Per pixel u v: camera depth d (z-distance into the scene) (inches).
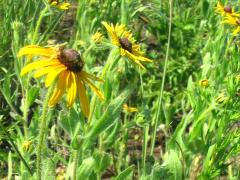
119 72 29.7
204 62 37.3
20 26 31.6
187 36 49.3
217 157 27.7
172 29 49.6
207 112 28.4
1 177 32.0
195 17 50.8
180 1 56.8
